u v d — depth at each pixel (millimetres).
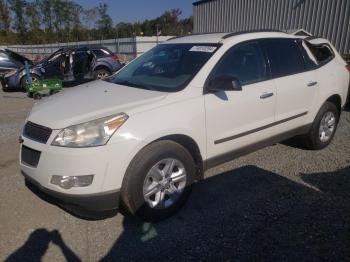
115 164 2852
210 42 3904
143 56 4523
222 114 3535
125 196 3012
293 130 4500
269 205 3549
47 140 2926
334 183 4008
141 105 3109
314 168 4441
